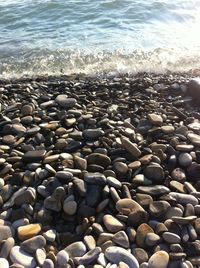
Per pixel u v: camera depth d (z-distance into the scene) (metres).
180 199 0.77
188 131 0.98
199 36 1.85
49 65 1.59
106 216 0.73
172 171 0.85
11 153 0.90
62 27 1.98
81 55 1.65
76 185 0.77
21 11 2.16
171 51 1.69
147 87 1.29
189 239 0.69
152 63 1.59
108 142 0.92
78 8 2.17
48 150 0.91
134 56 1.64
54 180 0.80
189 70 1.53
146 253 0.67
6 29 1.99
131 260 0.65
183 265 0.64
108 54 1.65
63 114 1.06
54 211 0.75
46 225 0.73
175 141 0.93
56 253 0.67
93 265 0.65
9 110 1.09
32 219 0.74
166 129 0.98
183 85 1.28
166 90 1.27
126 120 1.04
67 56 1.64
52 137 0.95
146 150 0.89
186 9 2.15
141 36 1.84
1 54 1.68
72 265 0.64
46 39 1.83
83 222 0.72
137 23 2.01
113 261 0.65
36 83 1.37
